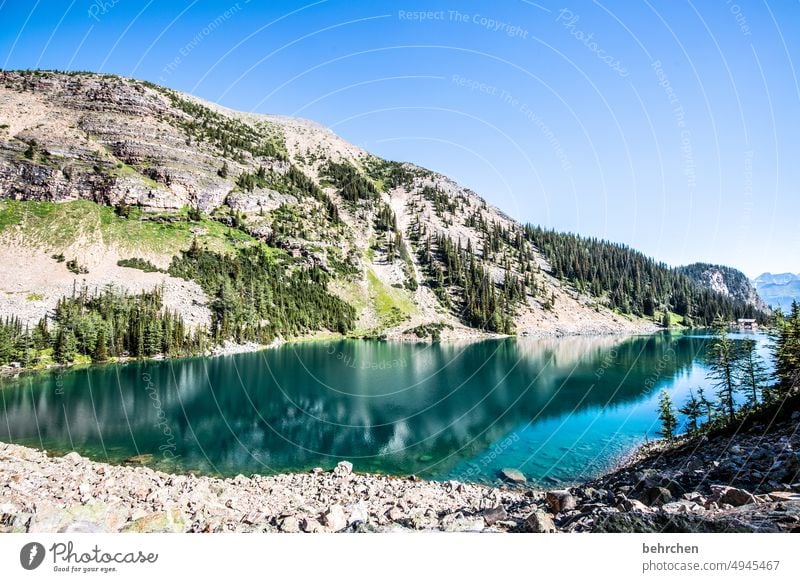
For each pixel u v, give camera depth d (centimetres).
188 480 1830
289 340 10869
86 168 13788
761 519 757
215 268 12119
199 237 13575
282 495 1642
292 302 12150
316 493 1761
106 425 3569
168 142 16800
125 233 12375
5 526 927
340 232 16838
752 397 2938
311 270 14175
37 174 12744
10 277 9356
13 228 11150
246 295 11138
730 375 2991
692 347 9356
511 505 1423
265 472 2561
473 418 3844
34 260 10238
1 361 6488
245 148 19912
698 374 5772
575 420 3681
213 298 10612
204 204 15162
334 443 3170
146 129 16812
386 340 11606
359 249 16550
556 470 2559
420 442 3192
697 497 1059
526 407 4191
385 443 3177
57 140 14450
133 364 7106
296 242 15062
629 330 14575
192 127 19175
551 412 3972
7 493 1252
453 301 14875
